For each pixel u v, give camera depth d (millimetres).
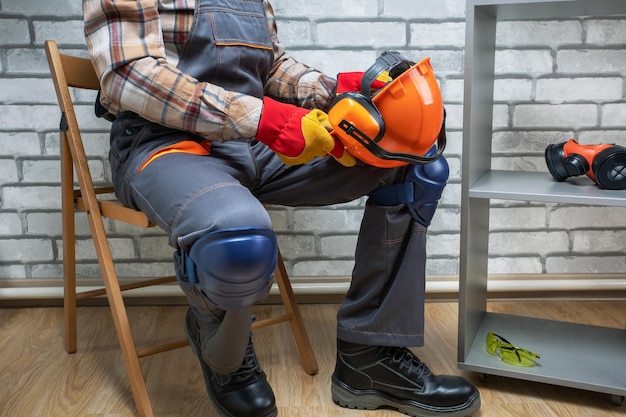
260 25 1005
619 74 1479
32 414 1049
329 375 1199
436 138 838
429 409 1013
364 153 818
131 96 840
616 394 1048
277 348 1331
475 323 1268
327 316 1521
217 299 771
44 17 1434
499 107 1506
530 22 1459
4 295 1536
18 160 1509
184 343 1063
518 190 1084
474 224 1171
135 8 853
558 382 1081
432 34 1464
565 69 1482
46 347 1335
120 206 1028
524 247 1581
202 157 912
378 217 977
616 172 1070
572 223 1561
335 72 1481
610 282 1553
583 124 1509
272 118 822
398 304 995
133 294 1558
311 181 1005
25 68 1461
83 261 1571
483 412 1053
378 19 1457
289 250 1575
